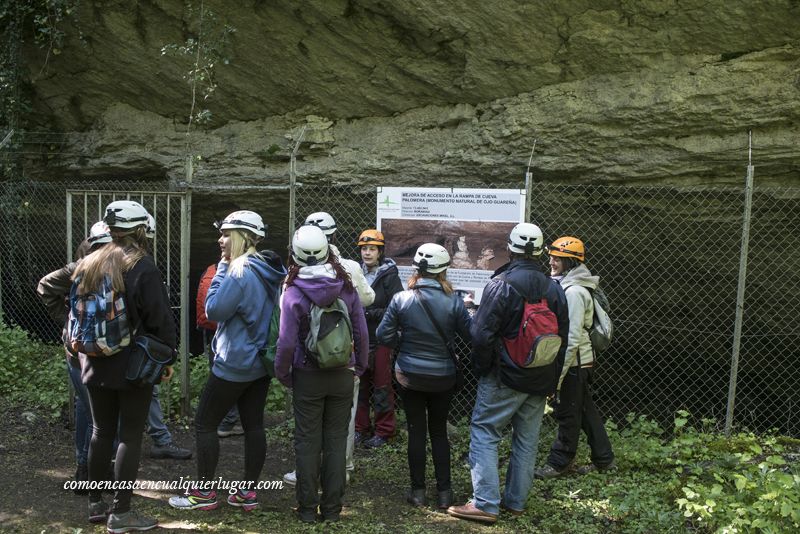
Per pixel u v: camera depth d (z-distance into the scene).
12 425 5.85
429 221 6.09
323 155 7.96
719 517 4.25
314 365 4.06
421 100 7.57
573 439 5.03
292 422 6.13
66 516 4.23
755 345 7.44
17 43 8.45
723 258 6.79
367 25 7.23
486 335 4.13
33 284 9.55
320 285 3.94
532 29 6.64
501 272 4.30
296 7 7.33
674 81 6.30
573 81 6.80
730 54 6.20
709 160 6.24
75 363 4.32
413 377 4.45
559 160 6.79
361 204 7.82
